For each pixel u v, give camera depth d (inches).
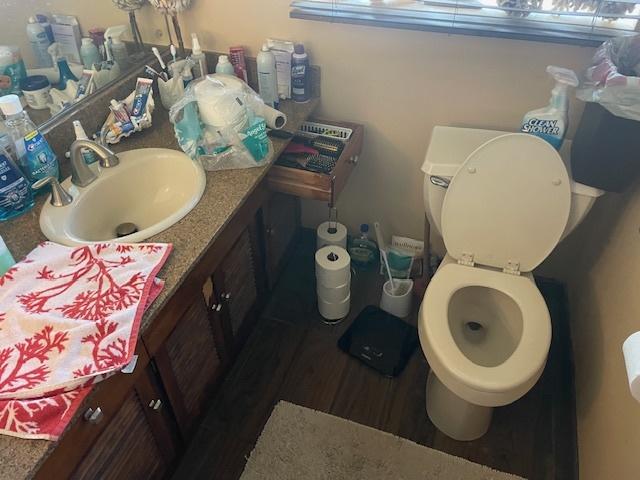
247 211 61.3
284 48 68.4
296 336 76.9
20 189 49.9
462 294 66.5
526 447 63.6
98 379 36.4
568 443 63.7
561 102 56.9
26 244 47.4
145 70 67.6
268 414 67.2
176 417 56.2
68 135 58.3
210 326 59.9
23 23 59.5
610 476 48.9
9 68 57.8
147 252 46.1
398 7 64.2
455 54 63.9
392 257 85.1
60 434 33.9
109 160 56.6
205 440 64.4
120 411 44.8
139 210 59.5
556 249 78.0
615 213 63.4
